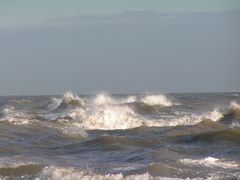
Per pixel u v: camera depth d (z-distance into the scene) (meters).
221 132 88.88
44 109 169.25
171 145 82.19
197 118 126.75
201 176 57.16
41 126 107.56
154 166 60.00
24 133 99.25
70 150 79.25
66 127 109.94
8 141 88.00
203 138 86.75
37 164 62.78
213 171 59.56
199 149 77.69
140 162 67.06
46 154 75.62
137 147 80.88
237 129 90.88
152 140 85.06
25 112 151.12
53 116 131.38
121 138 84.44
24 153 75.81
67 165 64.81
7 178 57.41
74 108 161.25
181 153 74.25
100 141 83.06
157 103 190.88
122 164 65.25
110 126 120.19
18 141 88.12
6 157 69.56
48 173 57.03
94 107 142.75
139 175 55.22
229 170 60.16
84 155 74.62
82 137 94.62
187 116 131.12
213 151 76.06
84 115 121.69
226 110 154.88
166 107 165.12
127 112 131.75
